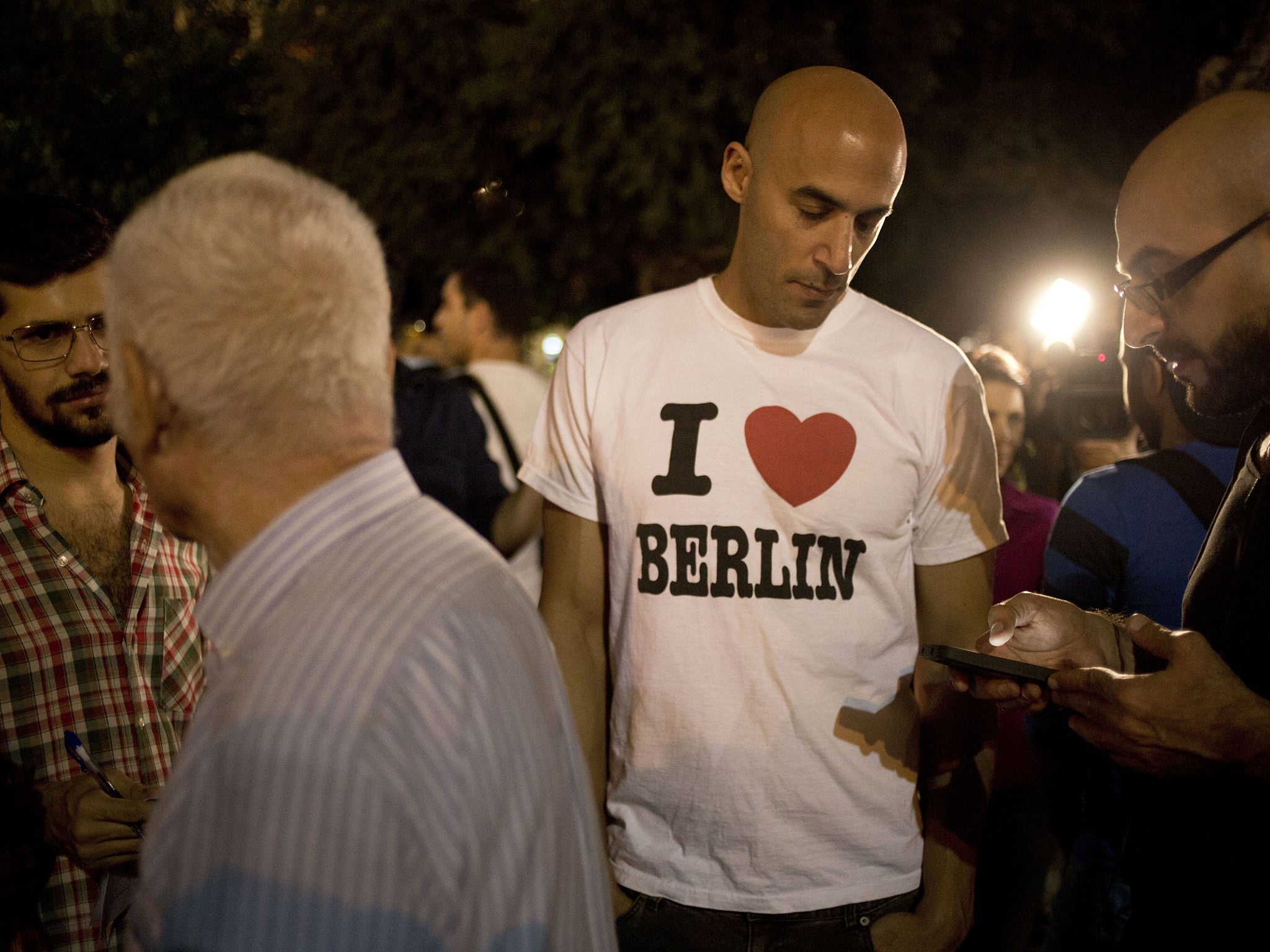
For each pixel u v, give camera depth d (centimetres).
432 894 81
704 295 187
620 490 184
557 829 94
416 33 866
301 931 77
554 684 103
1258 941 128
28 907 152
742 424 180
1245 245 131
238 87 450
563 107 744
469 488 330
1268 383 137
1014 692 149
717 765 174
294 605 89
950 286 810
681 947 178
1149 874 148
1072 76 753
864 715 178
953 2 708
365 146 912
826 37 693
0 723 155
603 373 186
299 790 78
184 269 89
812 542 177
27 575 160
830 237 168
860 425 179
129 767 165
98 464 171
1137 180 140
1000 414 284
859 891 176
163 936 80
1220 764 125
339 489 94
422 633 86
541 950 89
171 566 175
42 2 371
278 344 90
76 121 377
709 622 176
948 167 741
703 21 724
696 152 716
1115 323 293
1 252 155
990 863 271
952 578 187
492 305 387
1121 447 291
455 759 84
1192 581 150
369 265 98
